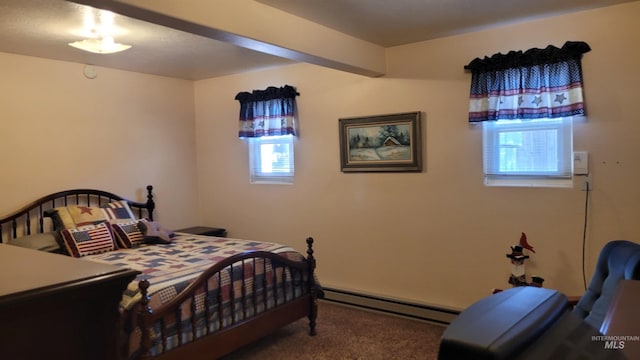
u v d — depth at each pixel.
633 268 1.83
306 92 4.32
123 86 4.46
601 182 2.97
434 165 3.64
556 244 3.15
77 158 4.11
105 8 1.96
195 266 3.04
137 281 2.61
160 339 2.45
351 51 3.38
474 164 3.46
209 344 2.68
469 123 3.45
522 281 3.12
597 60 2.94
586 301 2.14
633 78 2.84
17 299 0.77
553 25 3.07
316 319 3.69
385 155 3.87
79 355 0.88
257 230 4.79
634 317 1.03
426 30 3.28
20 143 3.74
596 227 3.00
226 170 4.98
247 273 2.99
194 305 2.61
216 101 4.99
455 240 3.58
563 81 3.01
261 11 2.58
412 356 3.05
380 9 2.77
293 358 3.04
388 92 3.83
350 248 4.15
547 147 3.21
